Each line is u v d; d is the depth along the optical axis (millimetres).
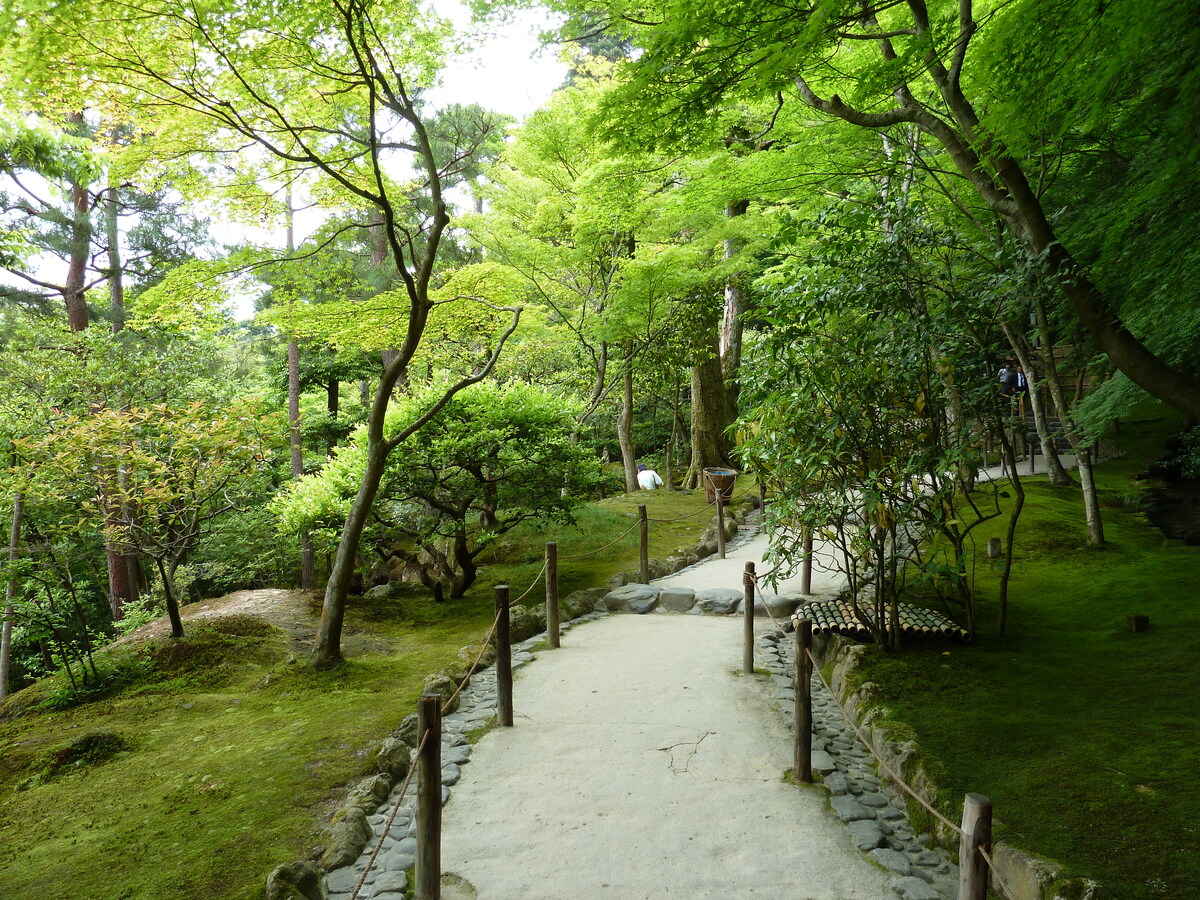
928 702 4777
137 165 6266
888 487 5371
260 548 16906
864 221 5473
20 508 9148
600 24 6488
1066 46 4137
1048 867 2977
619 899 3219
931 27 4793
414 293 6230
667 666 6219
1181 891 2832
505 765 4504
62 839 3883
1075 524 9070
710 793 4113
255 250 6805
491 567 10773
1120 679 4941
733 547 11031
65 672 6969
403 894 3301
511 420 8977
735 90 5309
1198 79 3902
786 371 5641
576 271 14969
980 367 5762
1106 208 6160
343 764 4535
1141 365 4676
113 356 13273
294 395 17781
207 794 4258
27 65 4988
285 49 5523
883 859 3471
